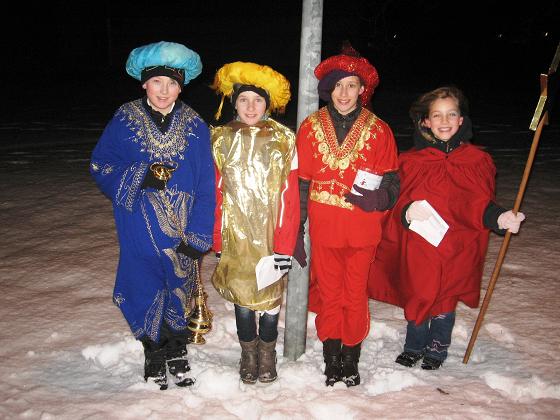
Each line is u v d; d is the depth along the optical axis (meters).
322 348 3.70
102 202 6.86
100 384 3.32
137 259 3.16
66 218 6.26
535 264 5.06
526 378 3.37
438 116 3.17
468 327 3.95
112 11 26.05
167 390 3.24
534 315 4.12
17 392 3.22
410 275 3.36
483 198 3.24
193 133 3.09
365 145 3.11
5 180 8.00
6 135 11.70
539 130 3.12
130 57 3.04
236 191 3.04
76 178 8.08
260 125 3.05
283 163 3.03
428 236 3.23
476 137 12.00
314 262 3.34
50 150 10.23
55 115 14.18
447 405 3.13
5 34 23.86
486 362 3.56
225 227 3.11
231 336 3.82
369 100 3.24
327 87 3.06
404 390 3.26
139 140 3.05
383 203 3.12
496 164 9.41
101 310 4.12
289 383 3.34
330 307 3.36
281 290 3.23
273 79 2.96
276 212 3.08
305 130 3.16
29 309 4.14
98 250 5.27
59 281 4.61
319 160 3.14
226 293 3.18
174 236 3.13
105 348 3.60
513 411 3.09
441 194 3.25
